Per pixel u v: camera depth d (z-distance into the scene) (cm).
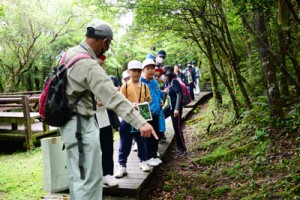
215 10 573
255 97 664
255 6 309
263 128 507
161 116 486
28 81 2222
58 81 222
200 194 401
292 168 386
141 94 426
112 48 1788
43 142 286
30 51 1748
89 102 231
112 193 385
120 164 422
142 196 404
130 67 418
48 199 380
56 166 290
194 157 552
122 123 416
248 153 480
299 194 332
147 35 643
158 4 502
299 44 430
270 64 484
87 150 228
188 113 963
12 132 815
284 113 514
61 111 222
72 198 238
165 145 595
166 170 500
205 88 1619
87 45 237
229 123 688
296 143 437
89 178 227
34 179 521
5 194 463
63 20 1689
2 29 1588
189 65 1238
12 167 612
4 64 1827
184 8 521
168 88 552
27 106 759
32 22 1627
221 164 484
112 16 561
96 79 217
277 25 408
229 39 600
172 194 412
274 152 441
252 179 399
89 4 595
